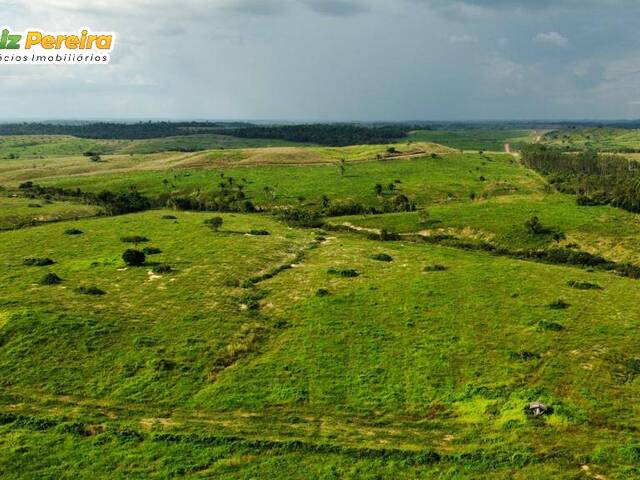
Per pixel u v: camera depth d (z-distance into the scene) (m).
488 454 28.67
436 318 48.59
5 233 88.50
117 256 70.88
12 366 38.34
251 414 33.31
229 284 58.72
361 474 26.94
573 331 45.59
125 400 34.75
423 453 28.59
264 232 91.00
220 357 40.50
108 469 26.92
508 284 60.38
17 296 52.31
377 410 34.00
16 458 27.50
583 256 83.38
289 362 39.97
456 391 36.00
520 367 38.97
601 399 34.50
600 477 26.67
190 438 29.89
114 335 43.56
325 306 51.50
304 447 29.25
